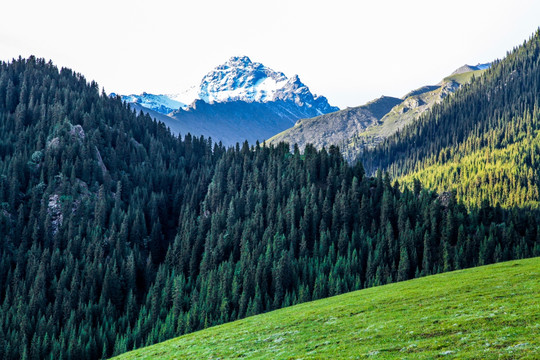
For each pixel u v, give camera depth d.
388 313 65.50
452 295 69.44
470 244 153.88
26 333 137.38
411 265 155.25
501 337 42.78
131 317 153.38
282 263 148.75
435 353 41.88
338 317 71.38
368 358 44.56
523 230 170.88
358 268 155.62
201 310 138.00
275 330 72.19
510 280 72.94
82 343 135.25
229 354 61.50
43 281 160.25
